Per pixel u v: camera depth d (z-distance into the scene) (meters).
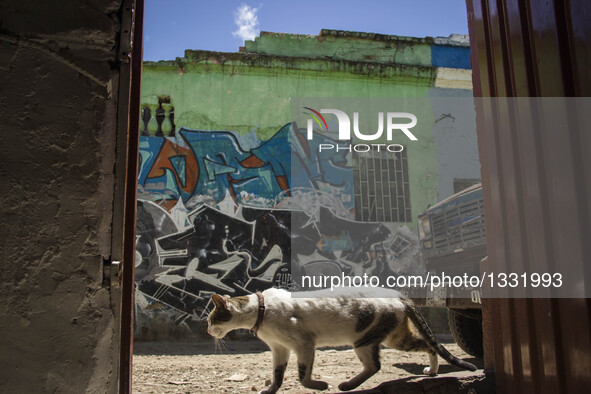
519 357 2.44
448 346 7.29
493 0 2.64
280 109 9.70
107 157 1.79
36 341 1.61
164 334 8.55
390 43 10.18
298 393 3.24
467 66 10.38
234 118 9.53
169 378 4.59
